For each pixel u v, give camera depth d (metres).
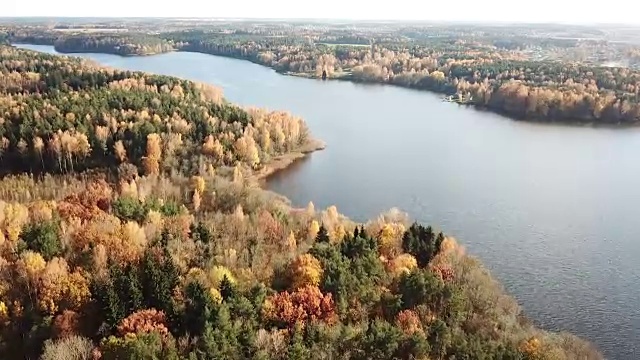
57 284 65.62
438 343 63.59
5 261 69.31
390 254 83.62
